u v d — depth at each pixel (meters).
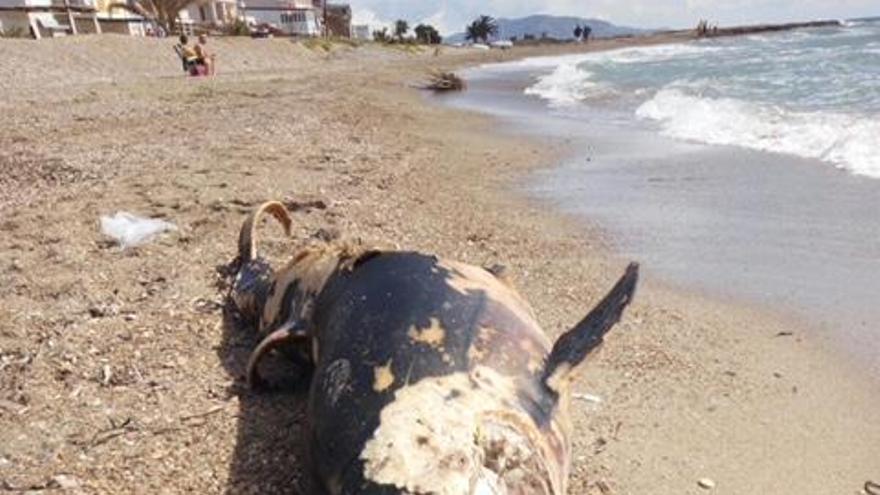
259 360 4.66
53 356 5.22
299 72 35.56
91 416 4.56
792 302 6.41
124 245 7.40
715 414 4.84
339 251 4.75
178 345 5.40
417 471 2.93
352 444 3.16
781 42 49.00
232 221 8.10
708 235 8.17
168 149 11.98
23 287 6.38
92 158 11.16
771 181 9.99
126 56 32.66
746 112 15.12
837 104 15.11
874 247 7.39
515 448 3.16
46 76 26.52
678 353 5.59
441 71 40.53
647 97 20.95
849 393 5.05
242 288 5.71
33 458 4.18
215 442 4.32
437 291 3.84
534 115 19.08
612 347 5.64
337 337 3.77
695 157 11.91
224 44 43.72
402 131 15.76
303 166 11.03
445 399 3.28
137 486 3.96
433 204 9.49
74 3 43.38
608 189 10.38
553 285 6.86
